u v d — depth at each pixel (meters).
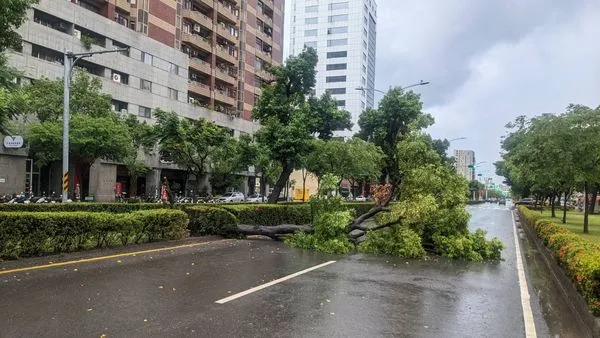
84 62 43.88
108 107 35.16
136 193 52.47
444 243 13.70
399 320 6.49
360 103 114.44
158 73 53.34
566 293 8.71
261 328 5.82
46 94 32.06
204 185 60.12
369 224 21.12
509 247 17.41
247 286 8.25
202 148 33.12
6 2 9.87
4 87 14.85
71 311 6.21
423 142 16.23
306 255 12.78
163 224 13.63
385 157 32.53
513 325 6.54
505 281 9.98
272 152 21.52
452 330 6.14
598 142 18.31
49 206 19.33
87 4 46.38
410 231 13.83
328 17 117.12
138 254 11.48
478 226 29.45
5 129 17.16
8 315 5.93
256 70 77.88
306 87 22.30
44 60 38.91
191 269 9.72
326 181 15.53
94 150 32.66
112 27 46.59
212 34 65.38
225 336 5.45
